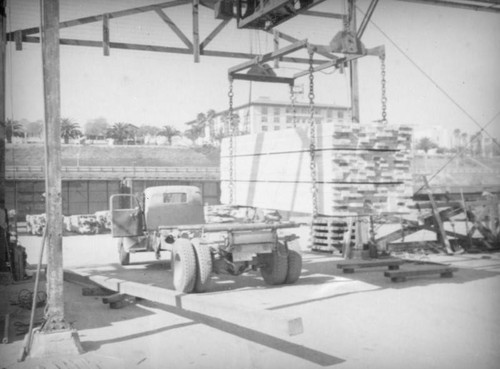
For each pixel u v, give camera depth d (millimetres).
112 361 4996
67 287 9398
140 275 10586
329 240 14102
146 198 10766
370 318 6500
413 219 13688
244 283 9336
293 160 9273
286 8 9203
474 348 5203
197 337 5840
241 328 6215
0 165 10773
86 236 22766
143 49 11031
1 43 10711
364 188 8375
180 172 49156
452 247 13758
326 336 5742
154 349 5391
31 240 21828
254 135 10742
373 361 4863
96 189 45562
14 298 8414
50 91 5395
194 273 8156
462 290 8336
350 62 13680
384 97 9133
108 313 7152
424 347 5262
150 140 92125
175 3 10945
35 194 41594
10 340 5855
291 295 8078
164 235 9422
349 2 11664
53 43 5410
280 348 5355
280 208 9680
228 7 10633
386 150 8641
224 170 12102
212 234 8664
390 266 10773
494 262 11734
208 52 11234
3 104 10852
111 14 10648
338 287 8766
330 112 94312
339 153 8227
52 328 5309
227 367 4789
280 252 8883
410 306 7148
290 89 11828
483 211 14055
